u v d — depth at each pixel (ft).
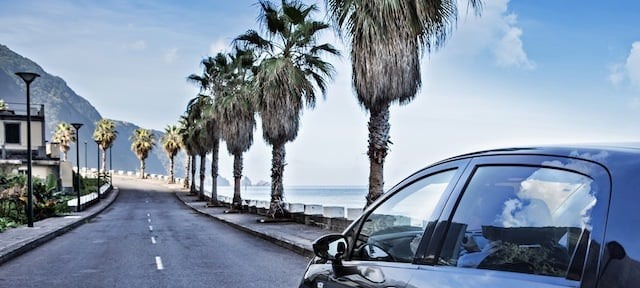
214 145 167.63
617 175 7.21
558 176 8.25
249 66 102.12
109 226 91.25
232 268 41.04
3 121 176.86
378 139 48.39
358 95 48.91
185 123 240.53
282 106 80.79
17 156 178.19
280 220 86.48
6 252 48.16
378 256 11.80
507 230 8.73
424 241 10.31
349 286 12.15
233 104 119.34
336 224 66.90
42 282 35.94
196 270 40.14
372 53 45.52
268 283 34.65
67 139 345.72
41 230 74.33
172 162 350.64
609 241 6.82
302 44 82.28
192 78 153.58
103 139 335.88
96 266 42.93
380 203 12.58
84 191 205.98
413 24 45.62
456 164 10.62
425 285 9.53
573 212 7.70
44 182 129.59
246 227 76.23
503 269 8.41
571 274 7.20
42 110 182.70
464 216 9.71
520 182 8.93
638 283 6.32
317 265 14.33
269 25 82.07
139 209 156.66
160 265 42.96
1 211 90.58
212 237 68.33
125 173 411.75
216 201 165.89
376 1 44.96
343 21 48.70
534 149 9.07
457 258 9.41
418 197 11.32
